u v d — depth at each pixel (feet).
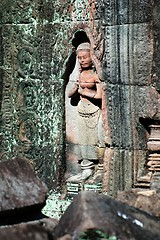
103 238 29.60
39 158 44.80
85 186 42.93
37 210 34.68
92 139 43.01
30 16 44.45
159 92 40.06
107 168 41.81
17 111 45.52
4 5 45.16
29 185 34.65
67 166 44.21
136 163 41.09
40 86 44.60
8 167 34.76
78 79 43.34
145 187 40.50
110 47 41.19
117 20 40.78
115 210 30.86
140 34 40.11
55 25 43.62
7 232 28.04
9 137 45.88
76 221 30.19
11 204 33.83
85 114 42.98
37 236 28.14
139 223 30.68
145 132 40.91
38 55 44.45
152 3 39.65
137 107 40.68
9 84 45.68
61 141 44.11
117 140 41.50
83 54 42.39
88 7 42.19
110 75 41.42
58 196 43.88
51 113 44.39
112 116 41.55
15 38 45.09
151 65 40.04
